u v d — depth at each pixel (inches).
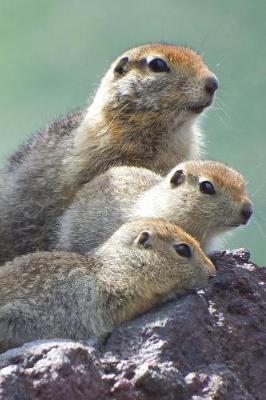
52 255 641.0
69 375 550.9
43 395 546.0
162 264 633.0
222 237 717.9
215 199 690.2
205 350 593.9
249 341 605.6
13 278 625.9
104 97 780.6
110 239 644.1
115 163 775.1
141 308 630.5
